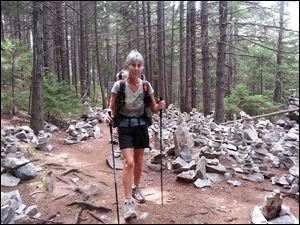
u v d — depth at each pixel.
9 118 9.79
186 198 4.74
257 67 11.27
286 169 6.06
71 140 8.56
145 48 12.60
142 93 4.13
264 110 10.35
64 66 17.83
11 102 9.68
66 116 11.82
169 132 8.66
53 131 9.91
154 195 4.86
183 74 18.58
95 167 6.37
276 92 9.27
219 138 6.68
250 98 10.48
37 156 6.83
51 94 10.82
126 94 4.06
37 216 4.16
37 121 8.82
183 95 18.70
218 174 5.56
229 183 5.33
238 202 4.62
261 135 7.84
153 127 9.38
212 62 15.44
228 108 10.79
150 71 13.48
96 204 4.52
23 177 5.41
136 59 4.04
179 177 5.41
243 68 12.76
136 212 4.20
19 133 7.42
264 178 5.67
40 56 8.85
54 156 7.06
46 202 4.67
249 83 12.76
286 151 6.23
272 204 3.94
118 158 6.75
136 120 4.16
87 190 5.00
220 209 4.34
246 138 7.45
